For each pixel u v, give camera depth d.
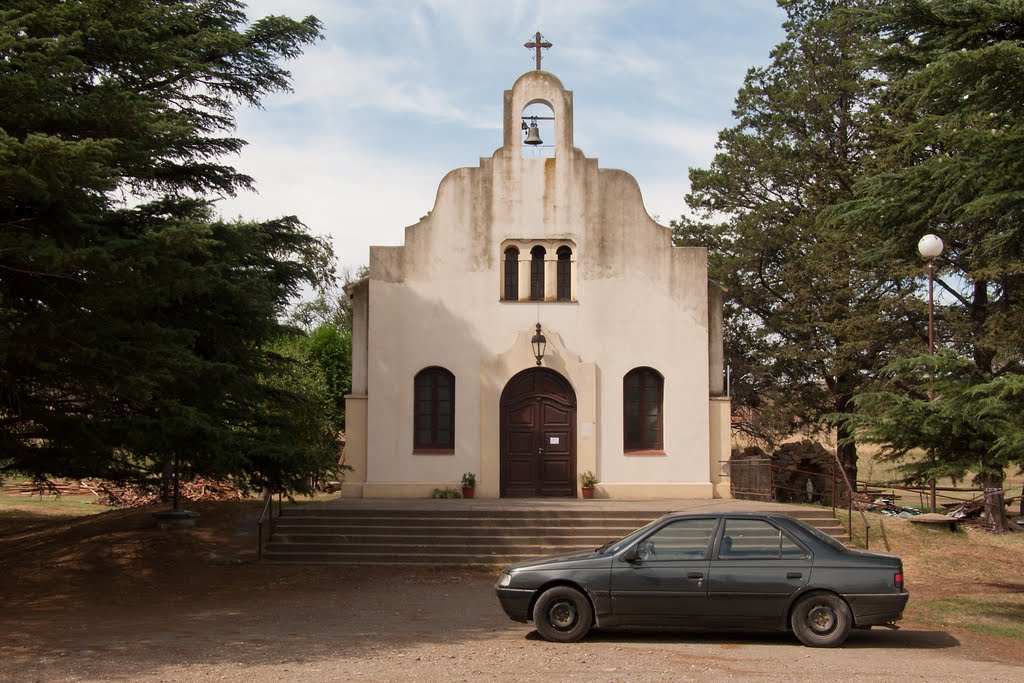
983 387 13.81
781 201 37.91
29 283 14.34
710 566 12.25
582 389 26.22
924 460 15.41
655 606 12.23
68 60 13.68
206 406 18.45
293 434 22.83
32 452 17.23
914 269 29.80
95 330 14.12
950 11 14.69
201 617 14.73
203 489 31.70
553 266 26.67
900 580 12.05
